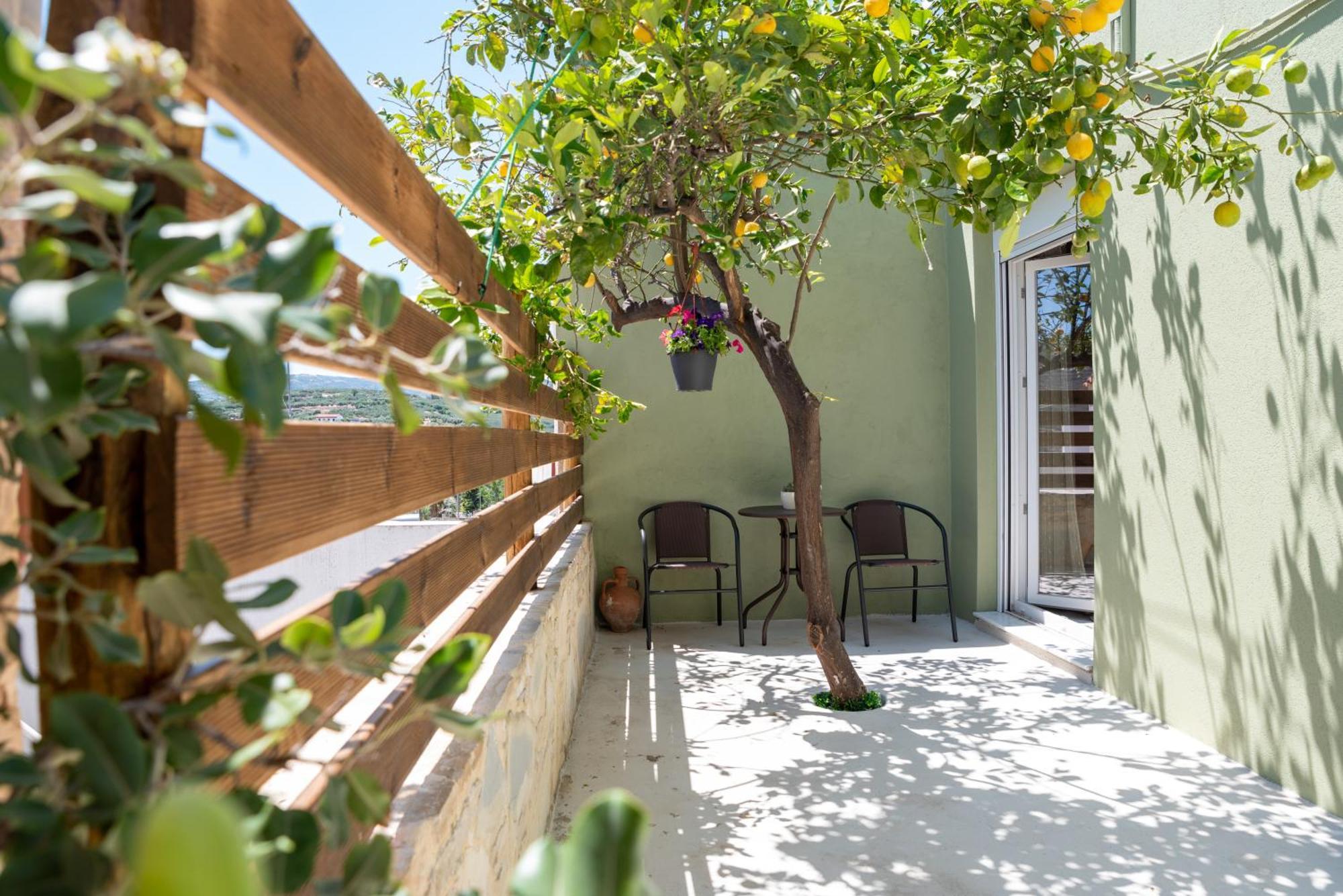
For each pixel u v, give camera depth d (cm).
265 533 88
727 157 223
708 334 384
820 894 230
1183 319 338
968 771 314
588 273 210
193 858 24
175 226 46
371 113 125
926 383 592
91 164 64
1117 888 233
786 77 210
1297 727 286
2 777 44
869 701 391
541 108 203
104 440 67
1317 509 274
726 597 584
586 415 413
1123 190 375
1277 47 281
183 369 43
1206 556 330
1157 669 365
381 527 534
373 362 60
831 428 589
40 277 44
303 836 57
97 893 41
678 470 581
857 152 263
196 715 56
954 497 586
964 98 212
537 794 248
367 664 64
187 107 47
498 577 248
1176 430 345
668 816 278
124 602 67
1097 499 410
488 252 210
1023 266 538
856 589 591
